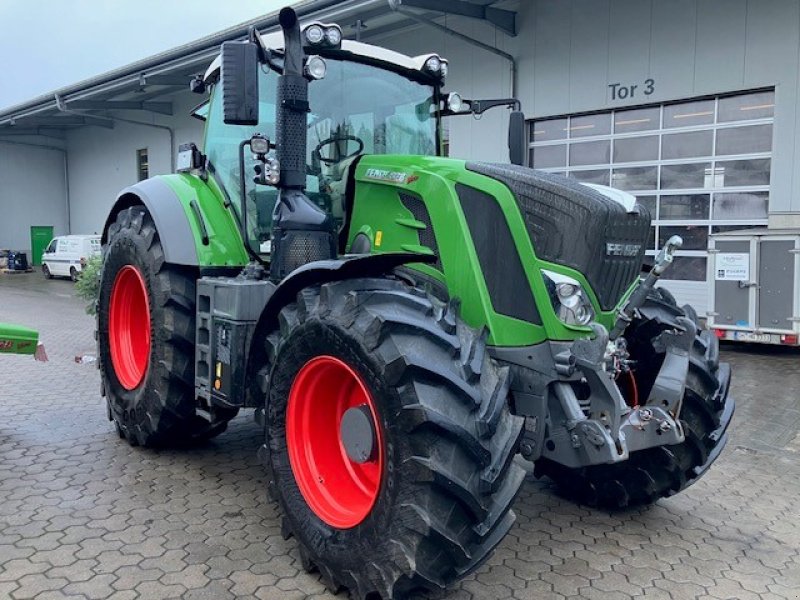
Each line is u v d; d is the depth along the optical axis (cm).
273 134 419
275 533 353
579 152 1198
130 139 2444
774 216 973
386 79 436
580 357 292
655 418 312
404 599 272
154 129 2306
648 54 1080
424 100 453
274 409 328
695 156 1061
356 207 380
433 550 264
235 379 365
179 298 429
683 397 353
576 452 299
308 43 366
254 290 368
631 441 307
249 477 430
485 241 319
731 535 374
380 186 366
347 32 1366
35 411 574
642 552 351
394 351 269
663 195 1101
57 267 2262
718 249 888
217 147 452
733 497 430
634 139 1127
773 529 384
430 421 256
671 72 1058
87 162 2727
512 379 312
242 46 335
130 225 480
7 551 328
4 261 2564
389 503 269
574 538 365
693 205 1070
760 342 869
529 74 1228
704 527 384
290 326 314
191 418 447
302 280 319
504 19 1219
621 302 326
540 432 307
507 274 313
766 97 983
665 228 1102
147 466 446
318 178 404
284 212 362
